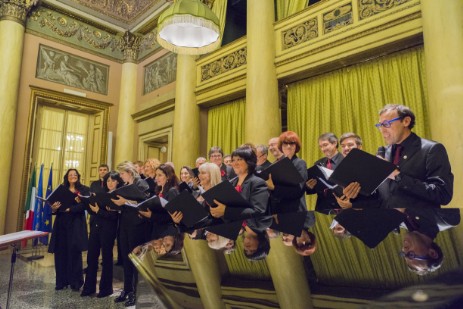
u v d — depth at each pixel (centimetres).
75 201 419
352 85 533
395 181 217
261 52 603
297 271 93
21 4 849
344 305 66
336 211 206
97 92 1012
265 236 150
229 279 91
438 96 382
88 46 1009
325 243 126
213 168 301
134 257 120
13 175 822
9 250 741
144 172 531
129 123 1023
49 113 943
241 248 129
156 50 1009
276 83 605
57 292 400
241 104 719
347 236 135
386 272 85
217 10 787
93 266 392
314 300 71
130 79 1050
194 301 79
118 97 1058
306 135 585
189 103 771
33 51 890
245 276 93
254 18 618
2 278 477
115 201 337
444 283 72
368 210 191
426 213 170
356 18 512
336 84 555
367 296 70
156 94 977
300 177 247
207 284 89
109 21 1051
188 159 746
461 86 367
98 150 992
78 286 410
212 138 775
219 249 129
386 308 63
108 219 391
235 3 852
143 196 334
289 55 590
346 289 75
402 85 477
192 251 127
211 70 757
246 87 616
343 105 542
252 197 249
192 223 251
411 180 199
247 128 593
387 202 217
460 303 62
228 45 722
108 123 1021
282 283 84
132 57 1066
